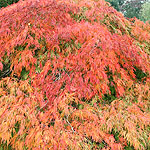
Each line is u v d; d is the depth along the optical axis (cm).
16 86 232
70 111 224
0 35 252
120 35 292
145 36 312
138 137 207
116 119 222
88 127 215
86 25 255
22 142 200
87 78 226
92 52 230
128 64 266
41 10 271
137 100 259
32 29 250
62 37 253
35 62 239
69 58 244
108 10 309
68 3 296
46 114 215
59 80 238
